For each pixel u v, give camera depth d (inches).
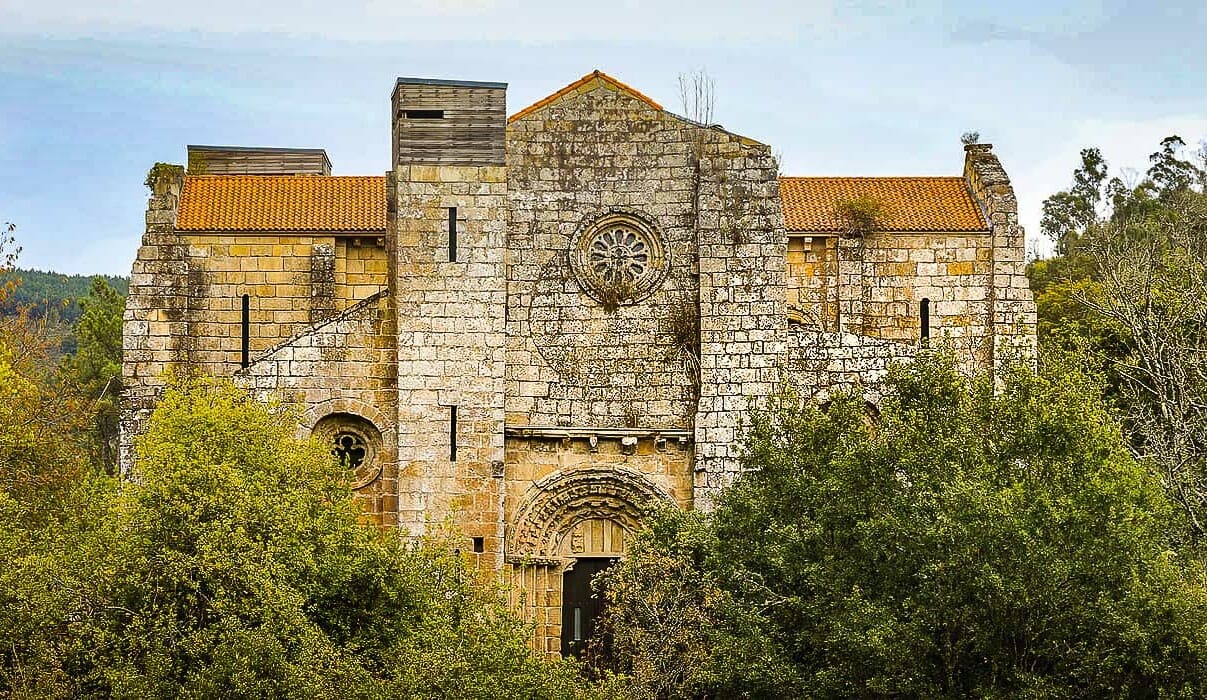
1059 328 2586.1
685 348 2212.1
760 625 1667.1
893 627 1534.2
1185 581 1643.7
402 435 2155.5
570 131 2239.2
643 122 2237.9
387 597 1676.9
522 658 1604.3
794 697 1598.2
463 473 2154.3
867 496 1656.0
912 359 2235.5
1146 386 2321.6
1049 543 1518.2
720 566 1770.4
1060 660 1539.1
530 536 2180.1
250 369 2191.2
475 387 2167.8
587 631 2201.0
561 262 2223.2
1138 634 1492.4
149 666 1489.9
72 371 3986.2
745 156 2220.7
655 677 1726.1
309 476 1865.2
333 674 1512.1
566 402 2203.5
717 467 2170.3
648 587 1824.6
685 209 2230.6
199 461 1711.4
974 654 1568.7
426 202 2187.5
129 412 2209.6
